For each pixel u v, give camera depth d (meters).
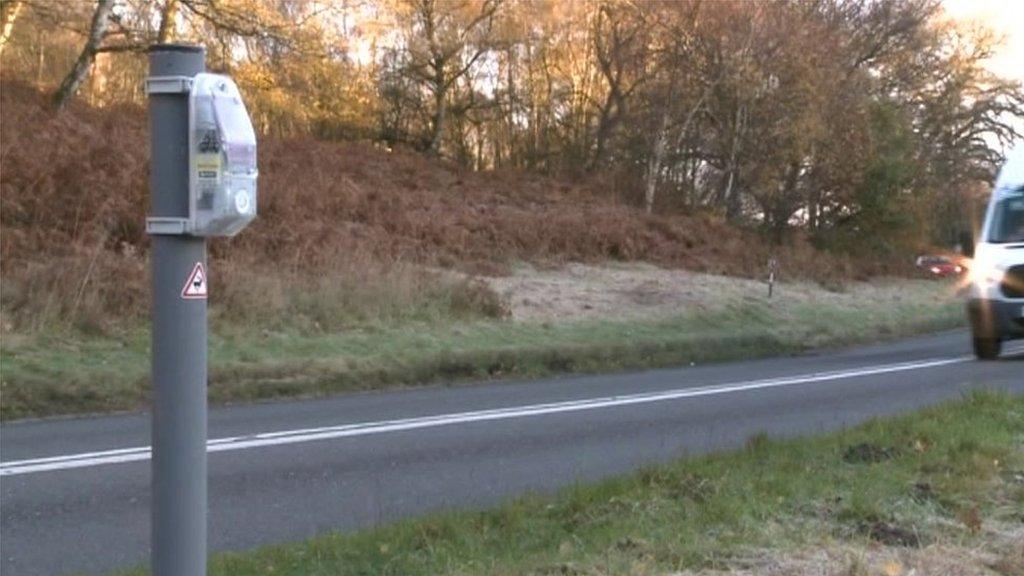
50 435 12.42
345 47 36.94
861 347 25.09
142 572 7.02
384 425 13.17
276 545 7.86
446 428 13.02
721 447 11.34
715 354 22.33
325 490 9.95
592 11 41.72
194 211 3.66
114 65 35.62
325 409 14.57
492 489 9.99
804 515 7.61
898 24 44.69
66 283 17.47
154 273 3.74
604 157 41.50
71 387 14.58
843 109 39.69
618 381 17.98
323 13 35.47
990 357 20.06
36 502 9.38
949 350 23.14
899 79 45.28
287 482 10.21
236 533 8.56
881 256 41.31
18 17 31.17
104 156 23.27
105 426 13.11
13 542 8.27
